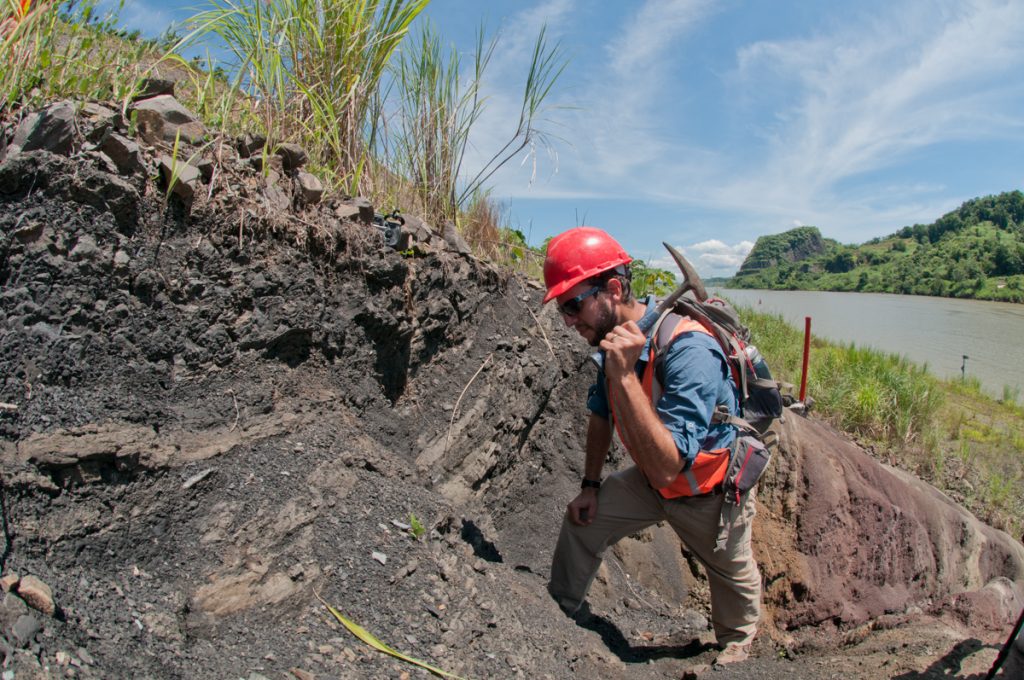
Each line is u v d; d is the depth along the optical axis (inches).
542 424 167.9
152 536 75.9
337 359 114.0
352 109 138.6
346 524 92.2
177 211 91.1
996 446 323.3
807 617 144.9
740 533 107.8
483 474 139.9
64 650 56.4
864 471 171.0
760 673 104.9
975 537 191.2
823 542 152.4
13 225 75.0
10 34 89.0
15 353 72.9
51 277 77.2
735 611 115.8
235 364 96.8
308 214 111.6
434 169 163.0
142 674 60.0
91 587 66.2
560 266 99.1
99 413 77.8
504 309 166.1
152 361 86.8
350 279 116.5
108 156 84.4
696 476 101.3
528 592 111.8
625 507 115.5
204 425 90.2
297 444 97.6
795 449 158.9
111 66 101.9
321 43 136.7
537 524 156.4
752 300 1202.0
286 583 80.4
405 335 127.9
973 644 114.4
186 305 91.9
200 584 75.0
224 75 125.5
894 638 130.8
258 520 84.4
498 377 152.9
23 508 66.3
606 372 88.9
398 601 86.2
